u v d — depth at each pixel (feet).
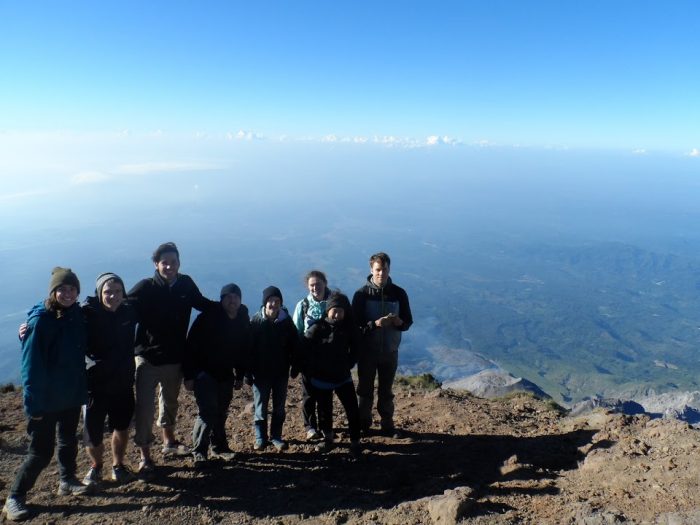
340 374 19.19
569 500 13.41
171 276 17.01
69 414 14.88
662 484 13.23
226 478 16.80
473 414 24.07
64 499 15.06
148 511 14.47
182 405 25.20
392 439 20.81
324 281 19.94
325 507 14.74
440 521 12.48
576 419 21.83
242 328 18.03
